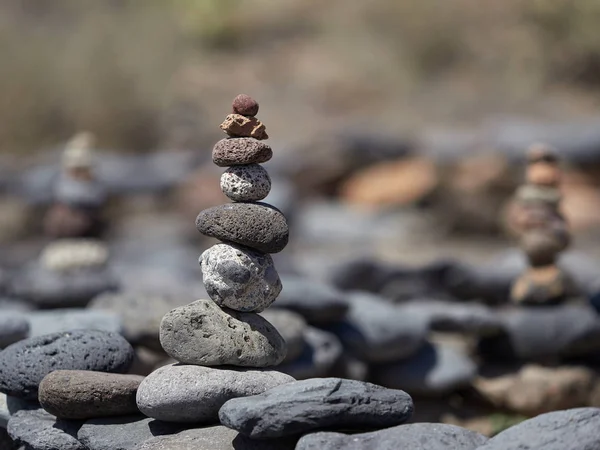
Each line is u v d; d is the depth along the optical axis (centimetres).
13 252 2834
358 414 731
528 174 1348
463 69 4575
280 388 741
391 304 1354
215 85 4453
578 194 3105
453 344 1539
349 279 1712
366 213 3231
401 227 3111
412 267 1698
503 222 3061
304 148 3638
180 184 3444
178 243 2817
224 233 802
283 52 4816
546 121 3950
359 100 4428
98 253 1457
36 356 856
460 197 3128
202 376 778
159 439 775
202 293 1397
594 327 1249
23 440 830
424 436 712
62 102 4184
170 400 766
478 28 4688
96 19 4541
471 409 1289
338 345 1209
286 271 1872
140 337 1134
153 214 3381
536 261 1320
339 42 4847
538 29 4500
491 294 1580
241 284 803
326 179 3534
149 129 4244
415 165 3481
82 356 855
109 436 799
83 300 1419
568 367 1277
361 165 3584
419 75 4588
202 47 4847
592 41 4375
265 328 824
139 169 3625
